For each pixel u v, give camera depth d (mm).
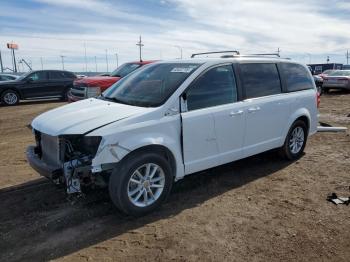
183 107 4355
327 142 7617
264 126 5395
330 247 3475
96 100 4945
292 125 5988
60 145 3898
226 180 5258
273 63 5730
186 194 4742
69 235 3707
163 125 4141
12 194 4730
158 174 4211
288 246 3486
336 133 8500
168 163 4219
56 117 4297
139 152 4012
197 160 4555
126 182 3881
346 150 6934
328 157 6449
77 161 3744
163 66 5117
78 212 4203
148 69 5258
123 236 3684
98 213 4184
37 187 4949
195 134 4449
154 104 4254
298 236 3668
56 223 3949
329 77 20859
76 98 10836
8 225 3908
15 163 6199
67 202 4461
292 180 5273
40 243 3561
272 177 5391
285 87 5832
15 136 8773
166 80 4648
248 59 5320
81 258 3309
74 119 4066
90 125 3840
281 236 3666
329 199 4559
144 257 3318
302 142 6344
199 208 4320
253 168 5797
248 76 5230
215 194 4742
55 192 4758
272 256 3322
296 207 4348
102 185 4023
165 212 4215
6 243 3561
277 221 3984
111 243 3555
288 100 5785
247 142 5188
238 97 5020
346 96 18766
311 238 3631
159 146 4172
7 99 16094
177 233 3730
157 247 3477
